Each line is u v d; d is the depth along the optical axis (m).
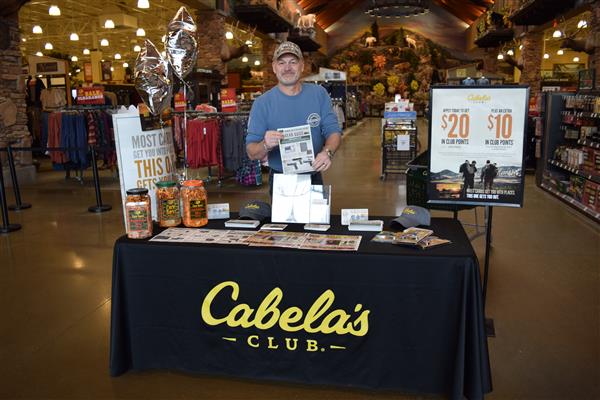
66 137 8.17
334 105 18.11
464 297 2.01
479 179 2.47
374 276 2.08
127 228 2.37
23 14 18.69
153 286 2.31
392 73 32.16
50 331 3.03
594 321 3.07
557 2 12.02
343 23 32.47
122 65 31.41
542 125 7.48
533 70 15.91
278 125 2.79
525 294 3.50
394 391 2.28
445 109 2.46
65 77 11.59
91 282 3.86
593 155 5.75
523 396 2.29
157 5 17.30
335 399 2.23
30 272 4.11
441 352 2.10
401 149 8.38
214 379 2.41
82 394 2.33
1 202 5.39
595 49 9.59
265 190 7.68
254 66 27.44
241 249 2.17
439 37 31.36
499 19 17.94
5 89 8.23
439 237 2.29
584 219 5.65
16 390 2.38
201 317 2.29
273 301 2.19
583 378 2.44
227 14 12.93
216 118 7.85
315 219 2.52
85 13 18.66
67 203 6.92
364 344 2.15
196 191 2.50
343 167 10.01
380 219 2.68
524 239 4.86
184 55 2.89
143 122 2.70
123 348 2.41
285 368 2.25
